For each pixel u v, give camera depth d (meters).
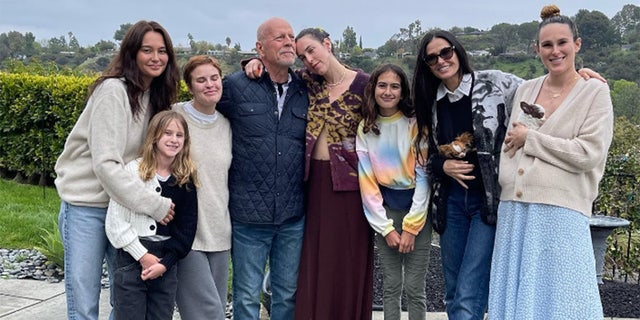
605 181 6.17
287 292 3.69
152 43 3.12
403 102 3.50
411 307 3.67
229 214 3.47
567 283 3.00
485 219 3.32
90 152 3.13
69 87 8.88
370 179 3.58
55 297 4.85
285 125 3.49
